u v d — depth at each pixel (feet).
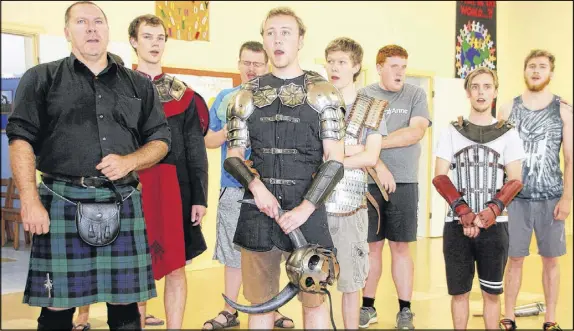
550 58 9.86
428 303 10.65
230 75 11.64
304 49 12.11
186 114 8.51
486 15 13.47
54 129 6.59
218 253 9.64
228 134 6.54
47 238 6.52
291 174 6.35
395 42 12.88
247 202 6.35
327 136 6.28
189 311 10.29
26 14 10.18
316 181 6.18
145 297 6.88
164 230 8.05
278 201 6.34
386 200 8.91
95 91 6.73
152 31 8.43
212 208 13.17
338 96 6.42
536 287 12.26
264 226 6.48
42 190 6.63
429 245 13.48
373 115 7.68
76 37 6.64
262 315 6.84
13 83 17.70
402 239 9.47
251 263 6.64
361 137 7.63
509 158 8.43
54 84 6.61
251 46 9.60
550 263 9.68
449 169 8.79
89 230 6.50
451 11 13.26
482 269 8.32
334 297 10.84
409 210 9.48
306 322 6.56
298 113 6.36
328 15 12.38
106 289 6.68
